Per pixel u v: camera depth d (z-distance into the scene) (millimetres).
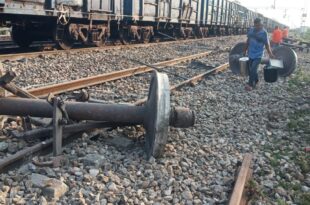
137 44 17578
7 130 4910
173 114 4594
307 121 7004
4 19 11047
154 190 3836
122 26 17266
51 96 4340
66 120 4293
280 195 4023
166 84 4352
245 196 3750
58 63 10336
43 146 4305
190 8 24375
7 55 9742
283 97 8945
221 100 8031
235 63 11266
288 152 5266
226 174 4363
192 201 3693
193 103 7473
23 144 4543
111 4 15383
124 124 5039
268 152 5195
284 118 7012
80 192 3562
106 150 4602
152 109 4434
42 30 13188
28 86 7410
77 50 12430
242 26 45375
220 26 34844
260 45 9281
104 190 3701
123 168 4156
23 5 10531
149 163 4324
